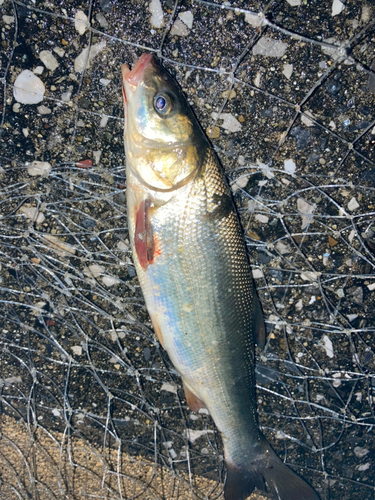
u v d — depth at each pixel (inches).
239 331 13.1
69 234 15.1
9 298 15.5
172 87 11.9
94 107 14.2
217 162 12.6
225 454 14.3
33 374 15.3
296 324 15.9
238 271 12.8
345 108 14.3
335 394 16.5
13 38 13.7
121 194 14.8
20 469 16.1
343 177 14.8
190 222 12.2
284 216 15.1
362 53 13.9
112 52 13.8
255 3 13.5
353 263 15.5
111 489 16.2
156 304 12.7
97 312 15.6
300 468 16.9
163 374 16.1
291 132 14.4
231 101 14.1
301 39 13.3
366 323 16.0
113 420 16.3
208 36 13.7
